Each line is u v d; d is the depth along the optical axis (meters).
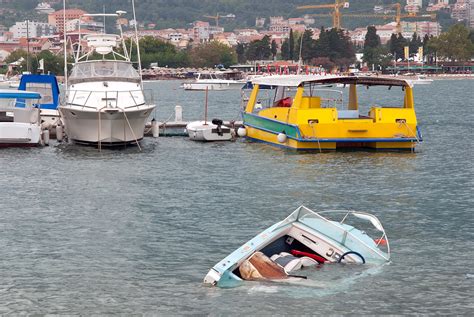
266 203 59.34
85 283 40.28
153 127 104.88
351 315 35.94
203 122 105.19
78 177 71.81
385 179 69.88
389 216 54.81
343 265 41.72
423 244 47.00
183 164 79.81
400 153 87.00
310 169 75.44
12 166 78.56
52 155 86.56
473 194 62.91
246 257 40.28
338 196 62.00
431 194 62.91
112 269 42.53
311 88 90.88
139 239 48.59
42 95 106.75
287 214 55.38
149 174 73.50
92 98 91.44
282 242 42.56
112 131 90.69
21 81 107.38
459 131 116.44
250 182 68.69
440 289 39.03
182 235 49.47
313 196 62.00
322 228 42.47
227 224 52.34
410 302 37.38
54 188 66.25
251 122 97.94
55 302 37.78
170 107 185.25
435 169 75.75
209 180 69.94
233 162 80.81
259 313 36.06
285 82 89.19
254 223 52.59
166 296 38.28
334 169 75.38
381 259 42.88
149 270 42.28
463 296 38.16
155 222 53.12
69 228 51.56
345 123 85.31
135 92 93.56
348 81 88.00
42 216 55.19
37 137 92.12
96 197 62.16
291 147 88.00
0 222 53.34
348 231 42.47
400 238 48.50
